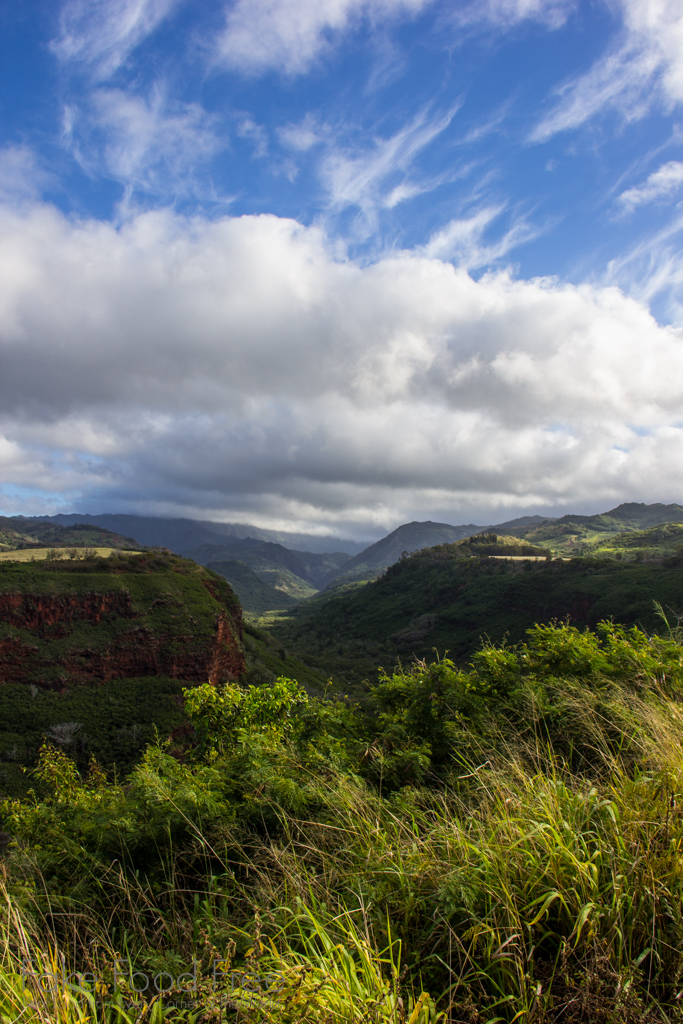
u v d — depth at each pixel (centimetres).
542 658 772
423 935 292
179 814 430
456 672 717
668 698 566
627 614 7669
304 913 304
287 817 425
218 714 908
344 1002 232
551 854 299
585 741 514
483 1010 242
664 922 278
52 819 537
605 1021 228
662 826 319
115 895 383
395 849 362
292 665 8938
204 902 346
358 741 661
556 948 280
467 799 436
